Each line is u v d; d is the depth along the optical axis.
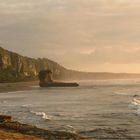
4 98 86.62
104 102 66.12
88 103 64.69
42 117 40.09
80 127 32.03
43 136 23.70
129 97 80.00
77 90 131.50
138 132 28.70
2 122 29.69
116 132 28.86
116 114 42.94
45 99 80.12
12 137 21.41
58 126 32.78
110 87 157.38
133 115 41.22
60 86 175.38
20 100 77.62
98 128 31.16
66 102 68.94
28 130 25.89
